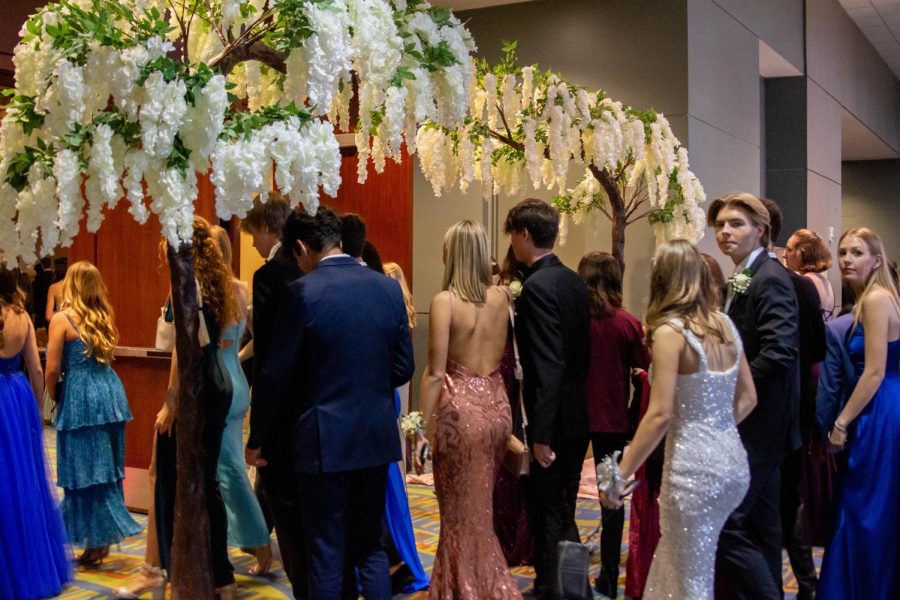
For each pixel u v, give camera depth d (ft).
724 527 9.37
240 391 13.55
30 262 8.04
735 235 10.41
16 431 12.55
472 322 11.12
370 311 9.88
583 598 9.59
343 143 23.82
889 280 11.31
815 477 15.24
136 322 18.67
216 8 9.52
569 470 11.81
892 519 10.96
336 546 9.57
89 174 7.95
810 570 12.11
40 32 8.09
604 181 18.28
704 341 8.98
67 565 13.57
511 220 11.87
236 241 30.94
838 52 38.17
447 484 11.12
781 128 33.60
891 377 11.19
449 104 11.15
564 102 16.84
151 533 12.97
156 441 11.82
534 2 25.80
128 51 7.80
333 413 9.52
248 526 13.66
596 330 13.10
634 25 24.49
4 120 8.21
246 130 8.30
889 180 57.11
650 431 8.82
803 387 12.23
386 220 25.57
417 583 13.19
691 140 23.85
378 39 9.83
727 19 26.37
